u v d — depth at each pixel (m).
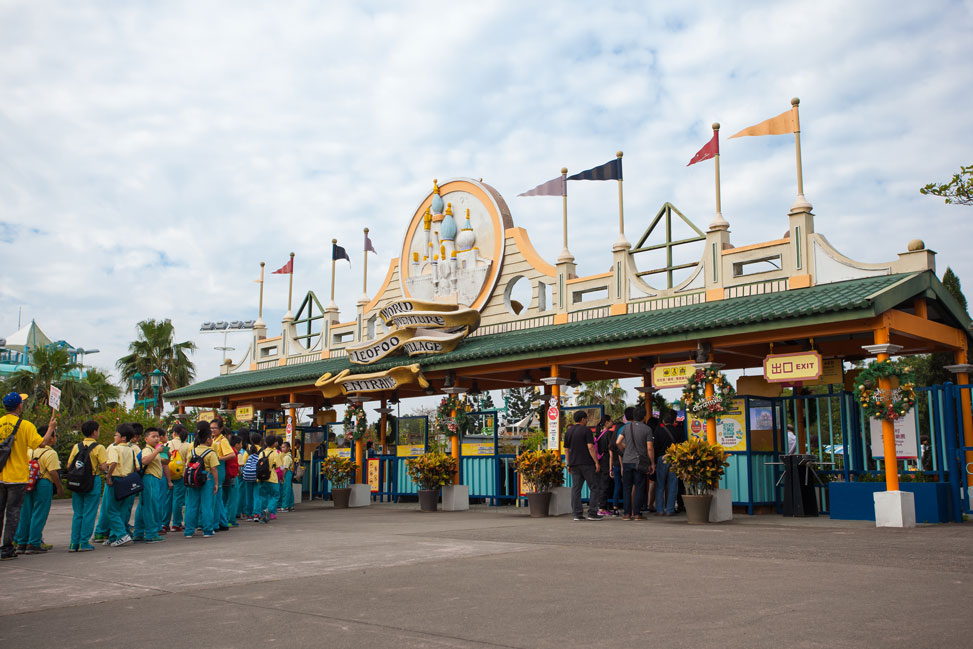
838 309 13.00
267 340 29.62
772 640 5.19
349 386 22.38
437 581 7.85
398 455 24.33
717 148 16.91
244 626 6.07
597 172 19.20
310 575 8.49
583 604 6.52
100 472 12.01
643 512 16.98
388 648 5.29
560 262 19.59
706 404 15.11
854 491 14.16
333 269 26.91
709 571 8.11
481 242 21.52
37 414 32.75
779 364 14.52
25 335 69.44
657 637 5.36
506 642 5.36
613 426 16.52
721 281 16.53
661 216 18.02
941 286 14.95
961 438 14.89
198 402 31.31
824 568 8.16
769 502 16.22
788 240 15.64
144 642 5.65
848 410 15.56
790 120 15.84
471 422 20.86
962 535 11.23
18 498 10.79
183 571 9.11
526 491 19.92
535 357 17.78
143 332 45.59
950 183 13.00
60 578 8.84
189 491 13.69
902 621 5.66
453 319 20.94
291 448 23.83
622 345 16.14
